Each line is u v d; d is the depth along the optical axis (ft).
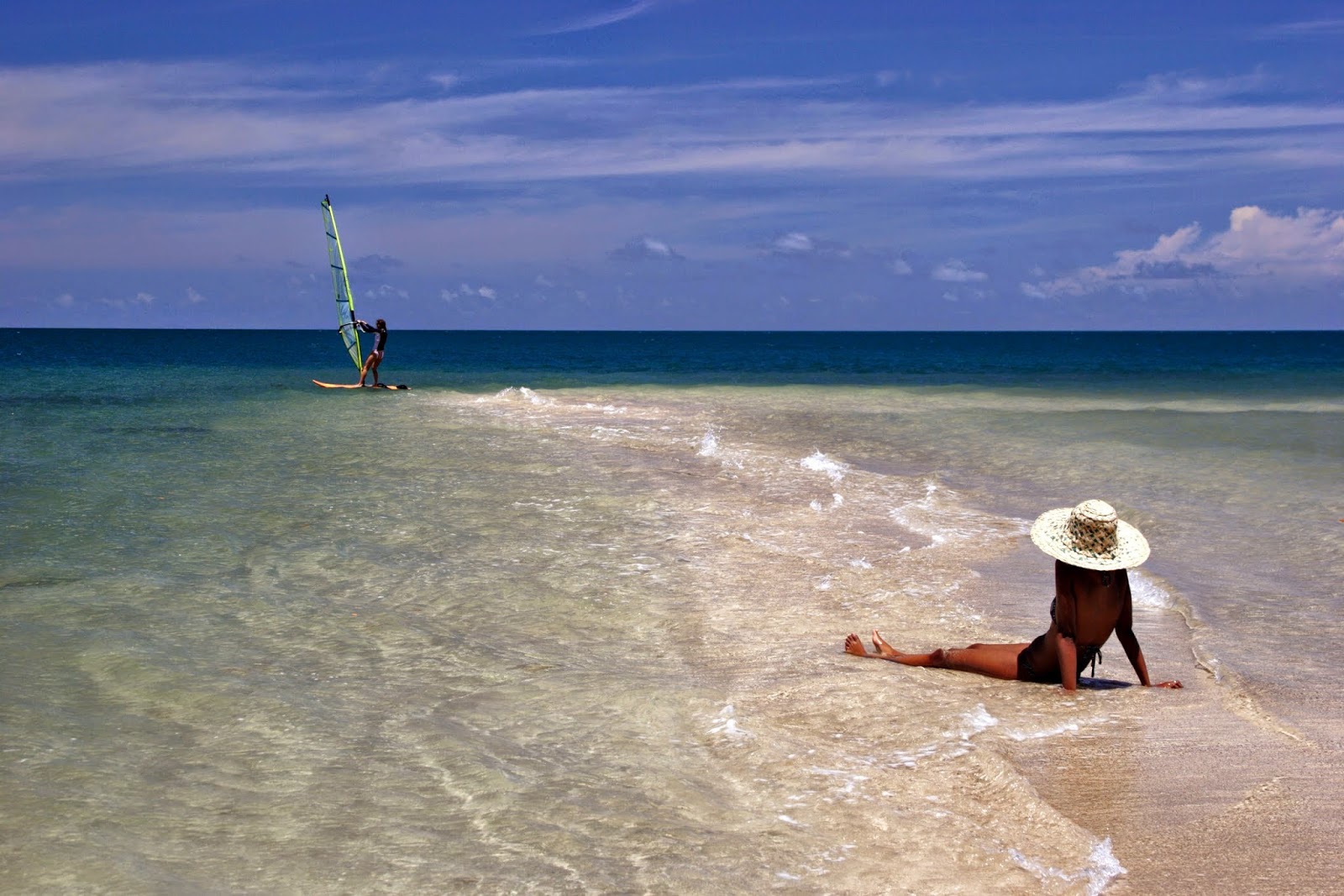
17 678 19.04
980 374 147.95
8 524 32.86
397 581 26.96
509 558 29.68
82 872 12.18
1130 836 13.10
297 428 63.72
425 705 18.16
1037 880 12.04
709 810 14.02
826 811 13.89
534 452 53.11
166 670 19.67
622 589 26.45
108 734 16.53
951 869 12.32
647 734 16.90
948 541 32.42
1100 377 135.64
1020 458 50.26
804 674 19.76
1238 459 48.06
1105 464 47.47
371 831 13.33
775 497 40.29
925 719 17.17
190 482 41.81
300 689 18.89
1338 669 20.13
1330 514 35.47
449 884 11.96
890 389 108.58
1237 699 18.40
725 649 21.67
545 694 18.83
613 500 39.01
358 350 103.65
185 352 245.24
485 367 171.32
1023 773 15.07
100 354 228.63
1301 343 463.83
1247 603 25.29
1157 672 20.35
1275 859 12.42
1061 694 18.74
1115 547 18.44
